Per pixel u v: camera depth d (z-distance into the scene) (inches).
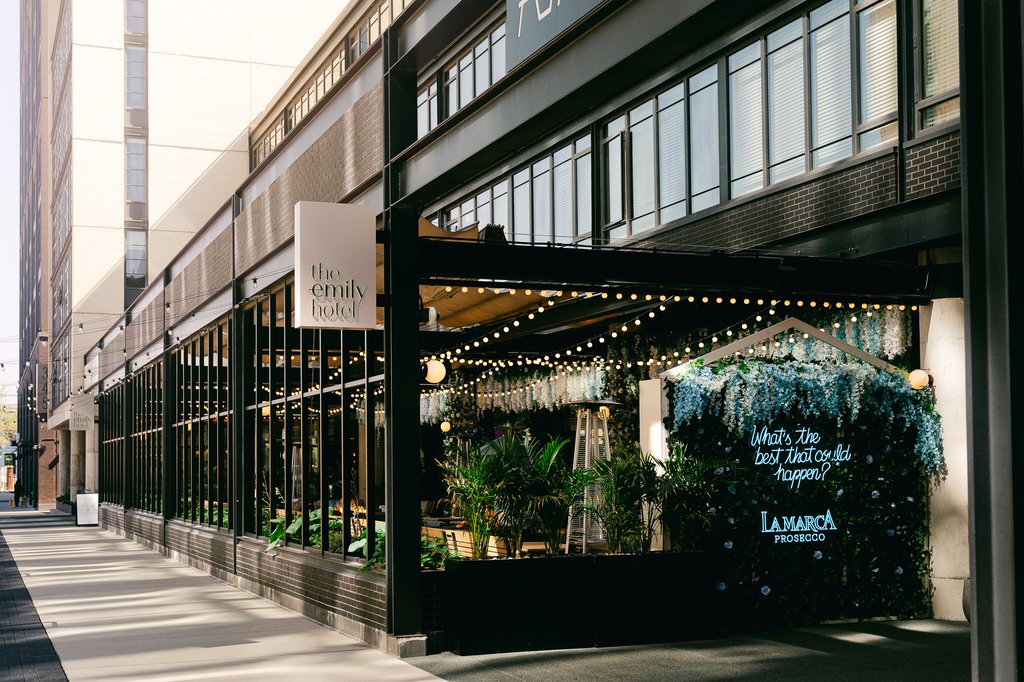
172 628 524.4
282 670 407.2
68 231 2158.0
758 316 512.4
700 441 474.3
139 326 1187.3
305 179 650.8
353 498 653.3
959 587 493.7
